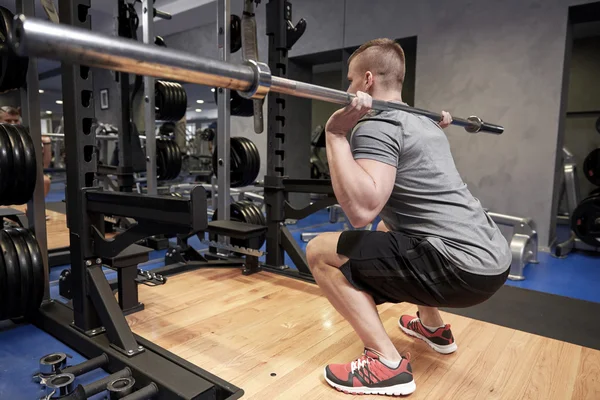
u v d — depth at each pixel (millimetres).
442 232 1128
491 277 1113
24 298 1678
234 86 868
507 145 3871
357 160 1113
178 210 1283
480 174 4043
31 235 1756
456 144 4156
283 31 2322
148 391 1210
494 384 1312
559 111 3598
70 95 1480
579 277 2854
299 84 924
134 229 1425
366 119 1166
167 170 3422
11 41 586
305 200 5582
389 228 1331
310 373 1363
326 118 7547
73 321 1685
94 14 6359
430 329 1521
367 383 1228
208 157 6109
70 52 612
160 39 3197
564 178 4000
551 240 3822
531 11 3648
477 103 3996
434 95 4242
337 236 1239
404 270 1129
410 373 1237
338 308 1255
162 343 1559
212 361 1432
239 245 2721
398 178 1163
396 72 1249
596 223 3422
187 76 770
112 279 2357
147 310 1875
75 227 1552
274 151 2438
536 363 1450
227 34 2445
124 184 3184
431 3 4164
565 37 3518
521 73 3742
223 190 2619
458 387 1292
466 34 3998
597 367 1429
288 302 1988
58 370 1346
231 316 1817
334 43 4840
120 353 1412
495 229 1216
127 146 3168
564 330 1793
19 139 1645
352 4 4664
